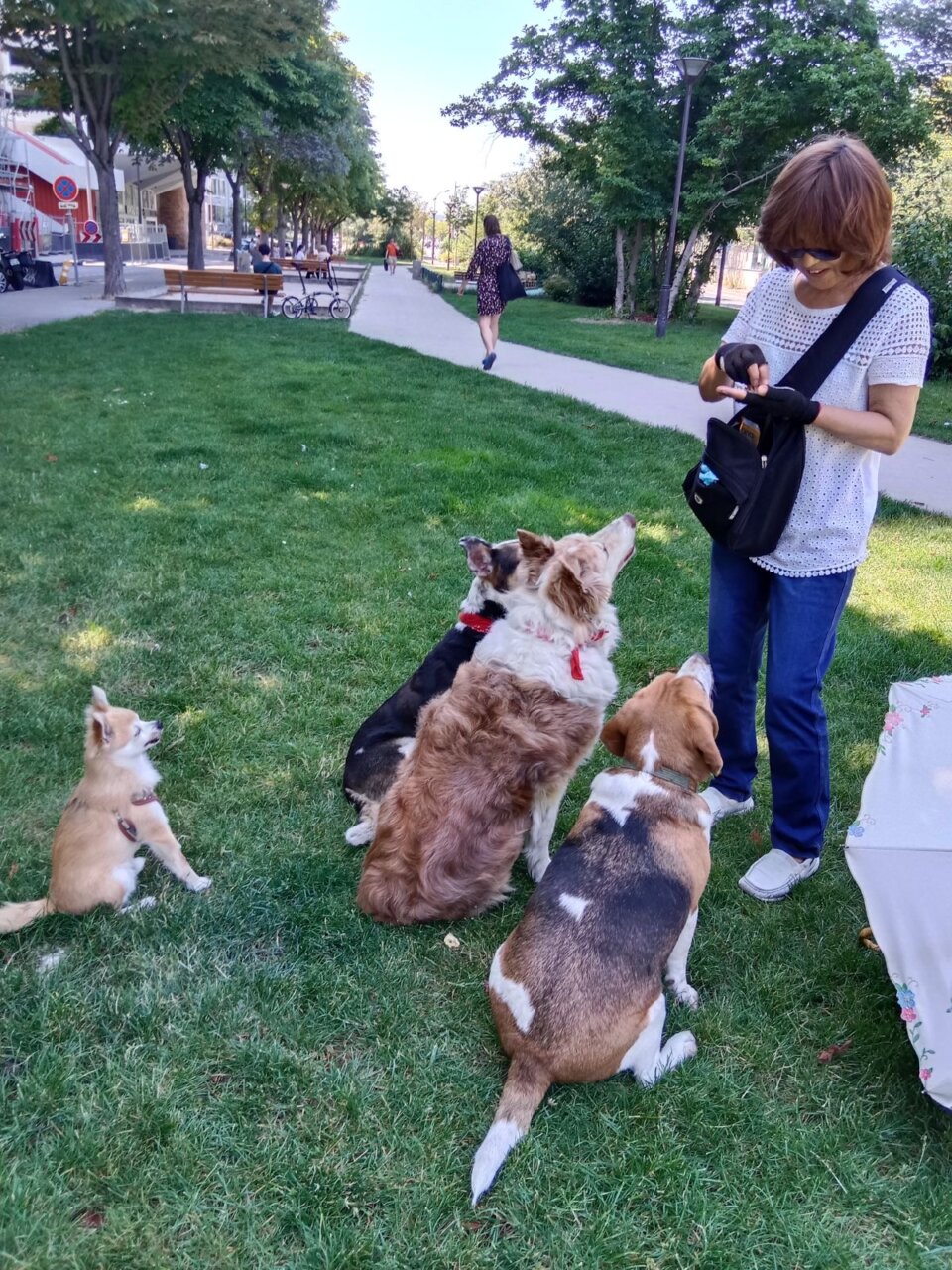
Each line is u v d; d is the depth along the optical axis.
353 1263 2.08
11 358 12.79
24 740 4.09
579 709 3.21
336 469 7.99
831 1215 2.24
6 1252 2.04
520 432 9.59
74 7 18.44
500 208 56.38
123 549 6.04
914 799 2.51
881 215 2.56
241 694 4.51
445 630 5.21
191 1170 2.27
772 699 3.21
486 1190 2.21
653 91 23.84
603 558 3.38
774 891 3.35
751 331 3.09
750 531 3.02
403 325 20.06
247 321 18.92
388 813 3.14
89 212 46.72
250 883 3.28
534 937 2.47
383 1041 2.68
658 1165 2.32
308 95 29.47
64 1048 2.57
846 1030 2.80
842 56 20.75
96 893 3.03
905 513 7.59
